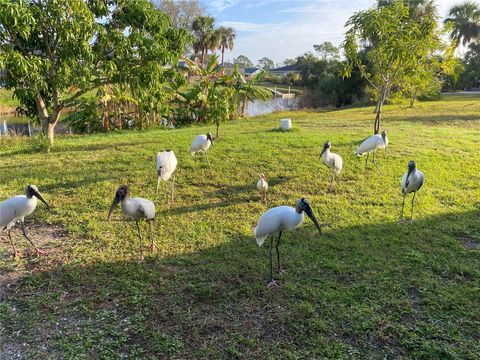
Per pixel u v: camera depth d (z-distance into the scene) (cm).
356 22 1138
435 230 625
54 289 473
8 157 1114
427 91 2636
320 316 421
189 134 1484
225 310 432
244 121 2045
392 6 1116
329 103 3847
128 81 1215
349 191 808
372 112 2417
